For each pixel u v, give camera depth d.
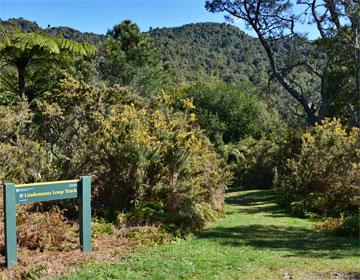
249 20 30.25
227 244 9.73
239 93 49.78
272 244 10.04
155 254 8.26
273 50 31.52
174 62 85.38
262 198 22.97
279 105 40.59
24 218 8.38
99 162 10.70
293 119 38.97
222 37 126.19
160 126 11.67
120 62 27.12
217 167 15.42
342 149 15.98
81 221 8.25
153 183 11.16
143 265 7.32
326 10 26.59
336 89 28.58
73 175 10.47
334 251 9.20
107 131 11.02
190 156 11.71
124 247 8.70
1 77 18.03
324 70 28.98
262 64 104.50
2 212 8.26
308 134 17.48
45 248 8.11
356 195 14.34
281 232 12.02
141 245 8.96
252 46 120.81
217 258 8.09
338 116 28.25
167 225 10.45
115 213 10.47
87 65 22.94
